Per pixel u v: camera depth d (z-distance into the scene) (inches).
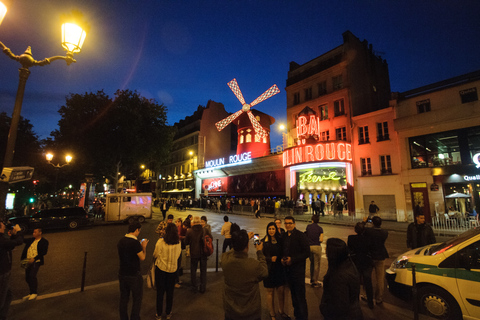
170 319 167.2
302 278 159.8
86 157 901.8
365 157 826.2
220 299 198.7
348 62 919.7
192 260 218.8
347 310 107.4
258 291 114.0
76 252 384.5
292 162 917.2
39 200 1178.6
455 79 666.8
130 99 916.0
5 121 710.5
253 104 1306.6
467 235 172.7
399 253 340.2
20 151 788.0
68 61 168.2
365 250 184.1
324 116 968.9
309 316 168.7
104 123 839.7
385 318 167.2
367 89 1003.3
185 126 1910.7
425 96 708.7
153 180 2250.2
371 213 719.7
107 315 175.5
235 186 1374.3
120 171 1103.6
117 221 738.2
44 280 259.6
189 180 1744.6
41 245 215.3
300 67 1087.6
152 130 964.0
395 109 762.2
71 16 160.2
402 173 729.0
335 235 496.4
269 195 1150.3
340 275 110.7
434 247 190.7
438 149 673.6
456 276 159.2
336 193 944.9
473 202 607.2
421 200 691.4
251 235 131.0
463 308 154.4
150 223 740.7
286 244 162.1
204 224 271.3
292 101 1091.3
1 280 144.6
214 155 1722.4
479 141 606.9
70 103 861.2
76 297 206.8
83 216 651.5
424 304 171.6
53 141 942.4
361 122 849.5
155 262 172.2
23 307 188.9
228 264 113.5
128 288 152.7
